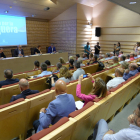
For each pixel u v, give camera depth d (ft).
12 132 5.35
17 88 7.75
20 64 18.13
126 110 8.84
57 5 27.35
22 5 23.94
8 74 8.55
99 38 32.12
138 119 3.04
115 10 28.48
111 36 30.14
